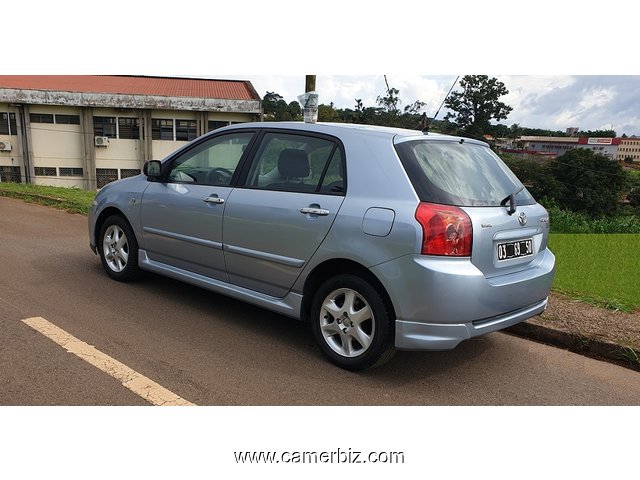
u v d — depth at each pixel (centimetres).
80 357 359
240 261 419
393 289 330
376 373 370
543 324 450
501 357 411
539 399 349
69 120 3042
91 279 540
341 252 352
